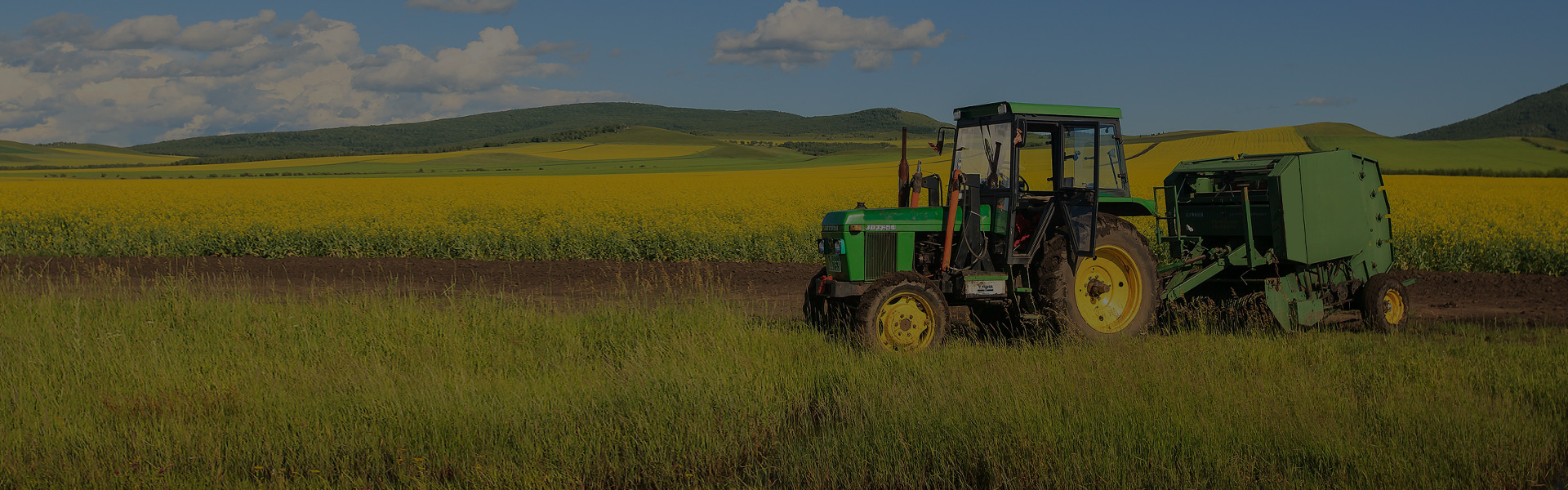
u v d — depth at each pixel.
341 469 4.60
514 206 23.97
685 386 5.65
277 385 5.80
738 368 6.17
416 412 5.20
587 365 6.63
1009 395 5.43
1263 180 9.02
